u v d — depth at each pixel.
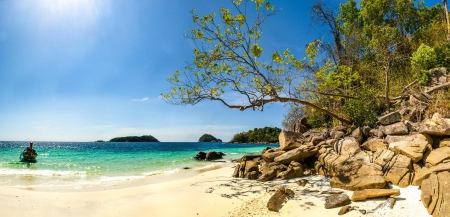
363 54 15.65
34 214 6.33
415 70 11.77
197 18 9.73
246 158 12.95
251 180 9.81
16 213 6.23
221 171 13.53
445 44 12.25
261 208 6.65
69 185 10.80
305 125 15.85
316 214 5.91
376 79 13.66
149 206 7.31
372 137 9.15
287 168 9.67
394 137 8.12
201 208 7.05
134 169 16.09
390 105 11.40
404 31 17.89
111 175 13.64
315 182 8.23
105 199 8.08
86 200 7.92
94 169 16.09
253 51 9.14
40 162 20.17
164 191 9.00
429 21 17.91
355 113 10.48
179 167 17.05
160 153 32.97
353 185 6.89
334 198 6.39
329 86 12.50
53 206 7.09
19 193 8.12
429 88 10.13
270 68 10.02
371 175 6.92
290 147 11.09
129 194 8.72
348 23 19.48
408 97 10.84
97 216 6.55
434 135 7.22
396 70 13.73
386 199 5.97
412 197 5.82
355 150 8.54
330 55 16.23
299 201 6.74
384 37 14.12
